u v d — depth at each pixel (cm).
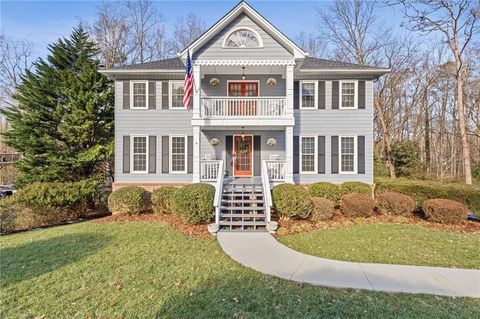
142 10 2592
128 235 807
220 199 977
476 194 973
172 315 392
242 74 1378
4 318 392
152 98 1360
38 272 550
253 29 1166
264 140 1399
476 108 2155
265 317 385
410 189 1137
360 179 1338
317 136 1352
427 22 1619
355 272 537
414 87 2491
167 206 1087
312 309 404
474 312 394
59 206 1170
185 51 1124
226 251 668
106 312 402
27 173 1466
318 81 1351
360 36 2500
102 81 1585
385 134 2403
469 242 714
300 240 752
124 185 1348
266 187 992
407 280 500
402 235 771
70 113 1537
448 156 2723
